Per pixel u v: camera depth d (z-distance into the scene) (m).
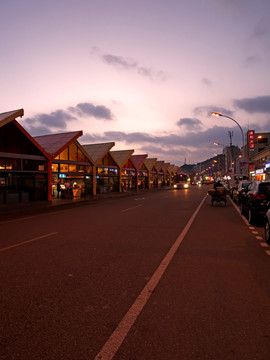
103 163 40.97
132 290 4.39
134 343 2.94
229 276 5.07
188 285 4.61
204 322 3.38
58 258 6.25
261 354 2.76
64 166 30.22
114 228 10.23
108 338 3.04
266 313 3.62
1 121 20.39
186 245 7.52
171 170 89.44
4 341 2.99
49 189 25.55
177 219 12.62
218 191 19.27
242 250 6.98
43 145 29.41
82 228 10.33
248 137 58.38
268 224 7.74
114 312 3.64
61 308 3.77
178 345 2.91
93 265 5.72
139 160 57.75
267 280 4.86
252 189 11.62
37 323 3.37
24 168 23.44
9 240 8.31
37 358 2.71
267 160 44.22
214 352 2.79
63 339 3.02
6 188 22.88
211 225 10.91
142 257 6.33
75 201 24.36
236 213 14.96
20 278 4.96
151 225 10.90
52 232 9.56
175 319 3.45
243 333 3.14
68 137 30.39
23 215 15.45
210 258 6.26
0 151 21.39
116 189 45.50
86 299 4.05
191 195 33.44
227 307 3.79
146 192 43.81
